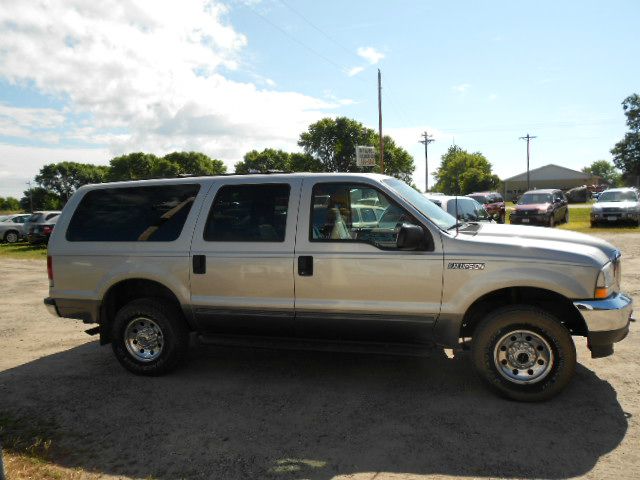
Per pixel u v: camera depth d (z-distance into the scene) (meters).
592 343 3.93
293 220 4.51
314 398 4.34
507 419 3.83
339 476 3.13
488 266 4.04
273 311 4.53
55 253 5.16
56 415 4.14
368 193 4.64
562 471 3.12
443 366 5.03
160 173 97.44
